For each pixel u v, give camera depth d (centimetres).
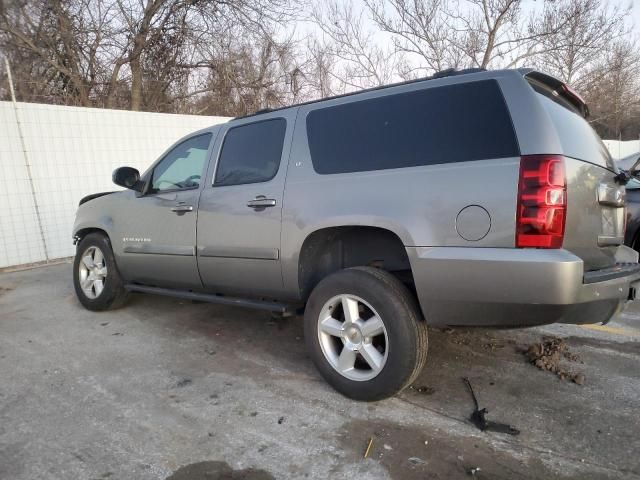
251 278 354
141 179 442
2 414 288
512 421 270
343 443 251
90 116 859
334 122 315
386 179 279
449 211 253
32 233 798
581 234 252
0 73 1144
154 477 226
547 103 264
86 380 335
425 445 247
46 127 807
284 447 248
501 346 383
